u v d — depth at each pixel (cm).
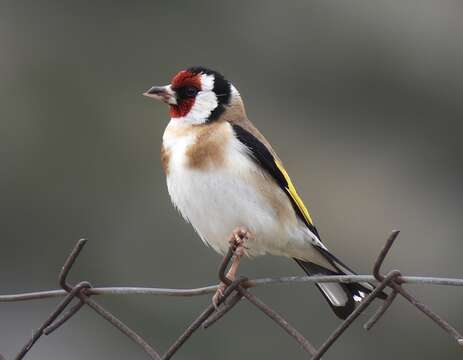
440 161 1404
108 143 1363
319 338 1118
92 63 1455
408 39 1404
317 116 1405
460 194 1392
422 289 1190
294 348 1117
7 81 1410
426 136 1409
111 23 1470
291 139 1388
